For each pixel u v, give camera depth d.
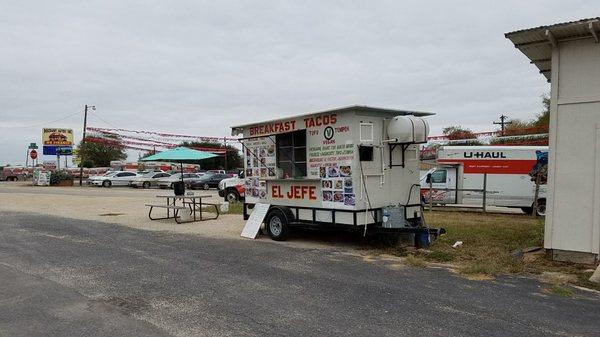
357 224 9.16
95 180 40.66
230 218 14.98
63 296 6.04
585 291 6.18
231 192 21.12
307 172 10.10
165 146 43.78
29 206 19.58
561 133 7.86
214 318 5.18
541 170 16.98
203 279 6.89
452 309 5.44
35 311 5.44
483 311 5.36
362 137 9.26
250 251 9.12
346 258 8.41
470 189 17.06
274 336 4.64
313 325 4.95
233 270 7.46
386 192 9.72
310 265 7.81
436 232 8.57
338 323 5.00
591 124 7.61
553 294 6.02
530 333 4.69
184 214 14.06
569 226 7.78
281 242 10.23
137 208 18.59
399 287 6.38
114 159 76.38
